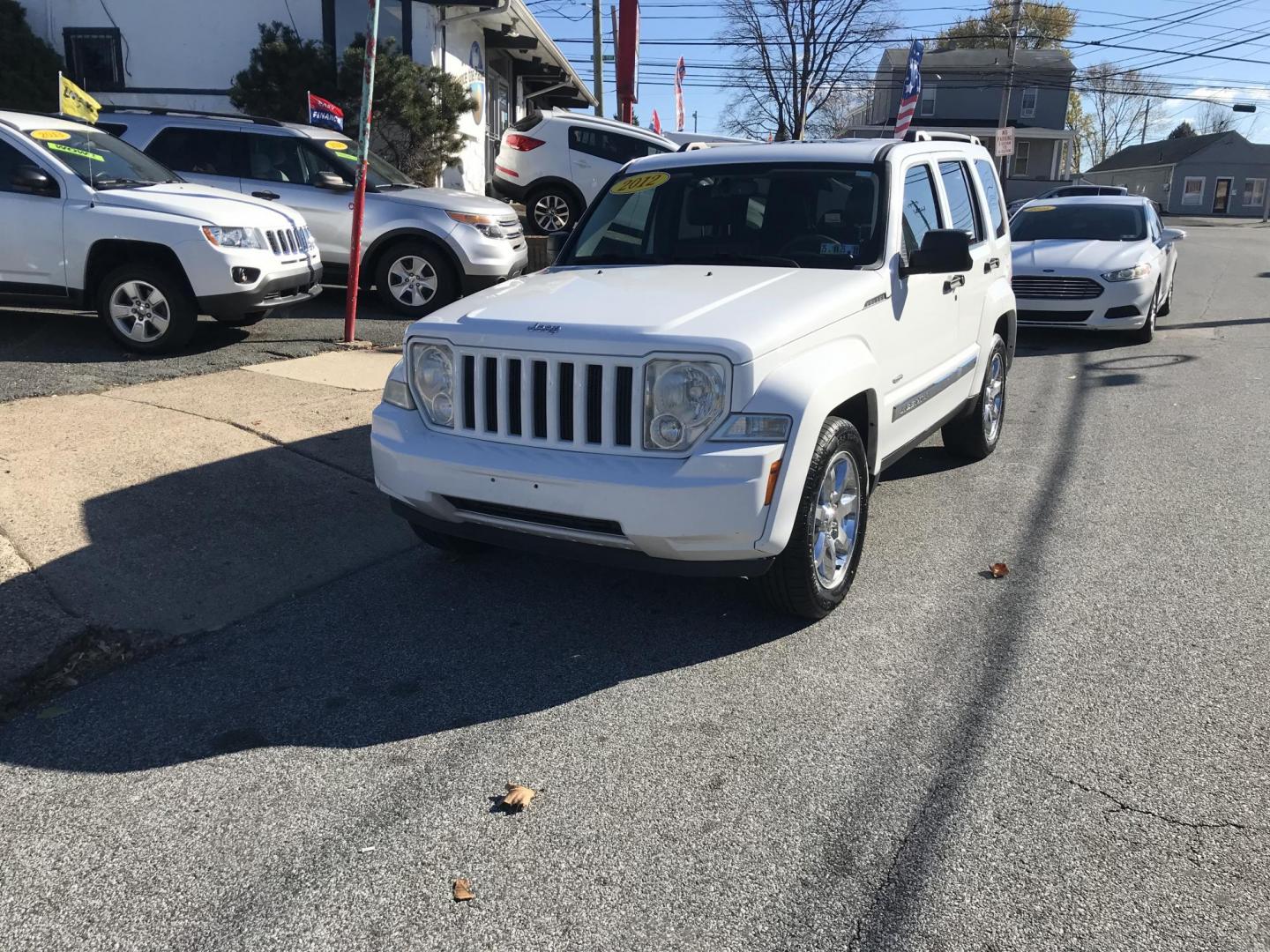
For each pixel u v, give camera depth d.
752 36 44.62
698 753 3.39
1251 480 6.40
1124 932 2.56
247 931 2.59
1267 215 62.53
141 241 7.90
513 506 3.91
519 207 18.61
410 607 4.53
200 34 16.53
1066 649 4.12
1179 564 5.02
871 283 4.57
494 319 4.05
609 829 2.99
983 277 6.30
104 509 5.11
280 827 3.01
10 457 5.59
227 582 4.64
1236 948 2.51
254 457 6.00
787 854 2.88
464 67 18.44
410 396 4.26
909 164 5.33
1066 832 2.96
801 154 5.27
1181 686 3.81
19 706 3.69
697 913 2.64
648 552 3.80
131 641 4.09
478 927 2.60
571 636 4.26
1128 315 11.30
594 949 2.52
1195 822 3.00
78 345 8.43
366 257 10.78
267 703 3.72
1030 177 53.31
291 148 10.67
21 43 15.27
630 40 19.27
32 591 4.25
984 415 6.75
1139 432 7.67
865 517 4.54
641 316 3.91
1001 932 2.57
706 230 5.19
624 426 3.80
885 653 4.09
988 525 5.61
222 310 8.15
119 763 3.34
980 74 54.12
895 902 2.68
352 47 14.76
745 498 3.67
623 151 15.88
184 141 10.47
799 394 3.79
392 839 2.95
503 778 3.25
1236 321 13.50
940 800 3.12
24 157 7.97
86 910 2.66
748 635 4.27
